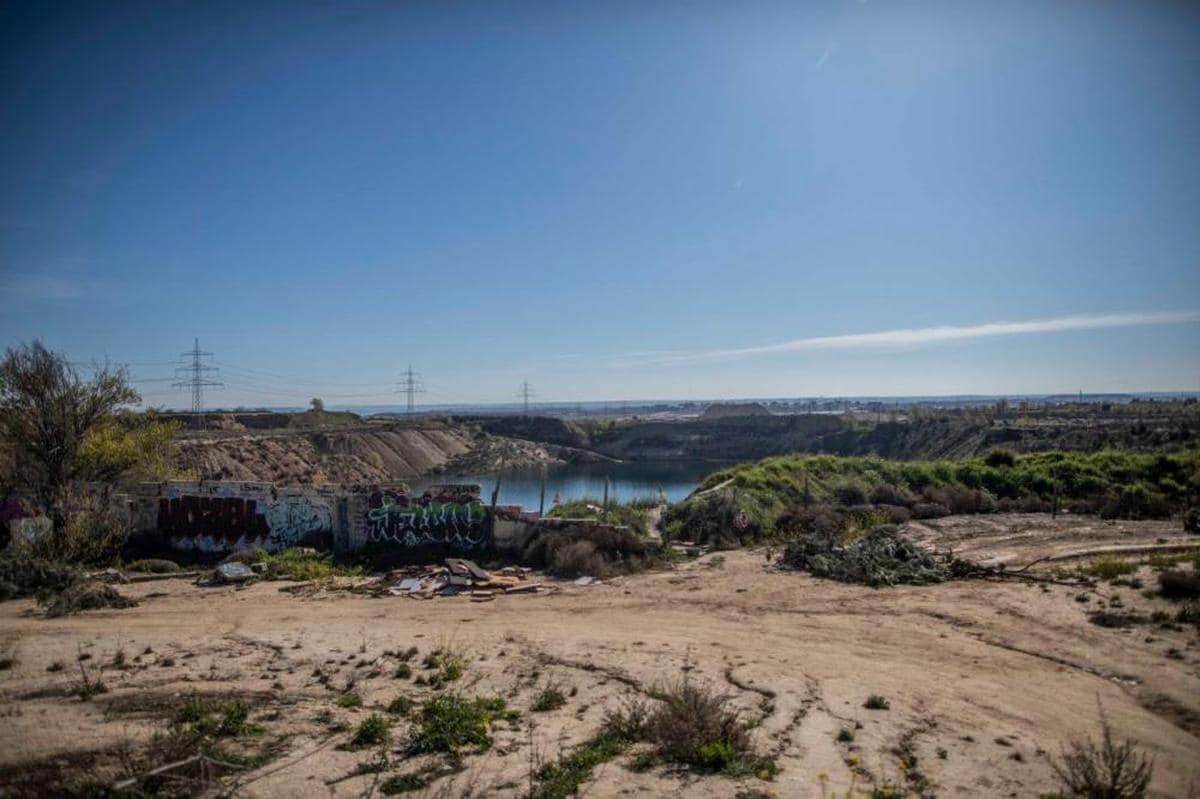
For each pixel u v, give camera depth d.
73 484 21.91
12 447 21.14
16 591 16.12
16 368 21.27
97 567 19.66
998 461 34.62
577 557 19.38
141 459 24.12
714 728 7.91
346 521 21.89
